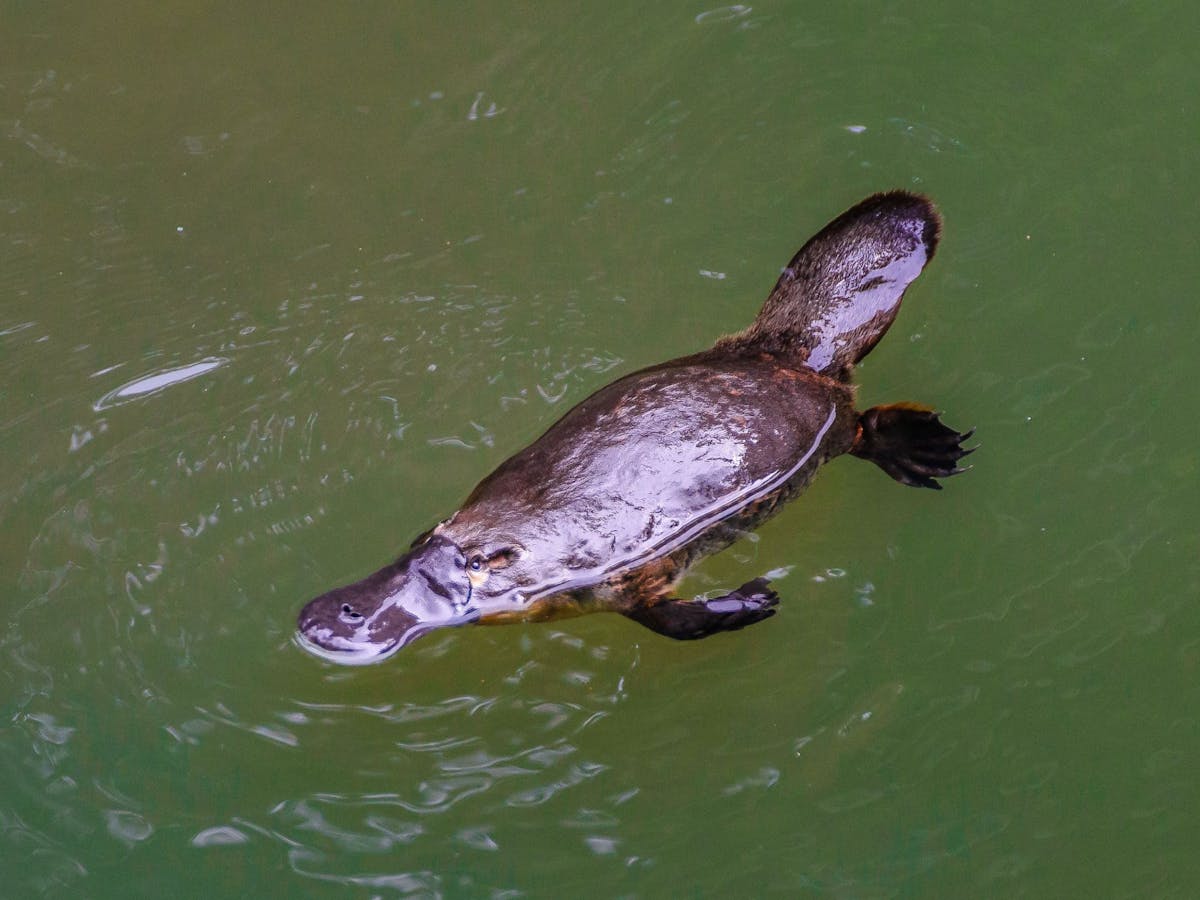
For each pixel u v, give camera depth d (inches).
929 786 256.1
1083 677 271.4
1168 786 256.4
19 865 242.8
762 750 261.4
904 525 299.3
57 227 363.3
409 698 267.4
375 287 349.1
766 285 350.6
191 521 297.4
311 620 256.4
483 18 409.4
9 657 274.1
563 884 241.9
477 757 258.7
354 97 391.5
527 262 354.9
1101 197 356.8
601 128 383.6
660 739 263.0
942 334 334.6
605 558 253.6
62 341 337.7
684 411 263.0
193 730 261.0
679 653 277.0
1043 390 320.5
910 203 322.3
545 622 267.9
